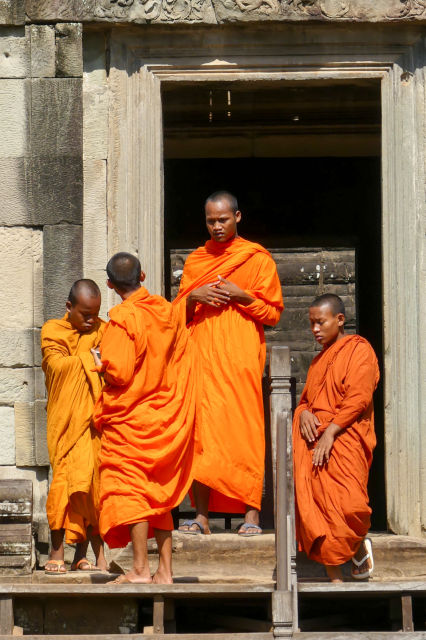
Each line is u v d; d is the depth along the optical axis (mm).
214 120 30859
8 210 22750
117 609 18688
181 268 33062
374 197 32781
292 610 17703
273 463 18328
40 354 22547
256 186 32875
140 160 22953
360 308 33156
